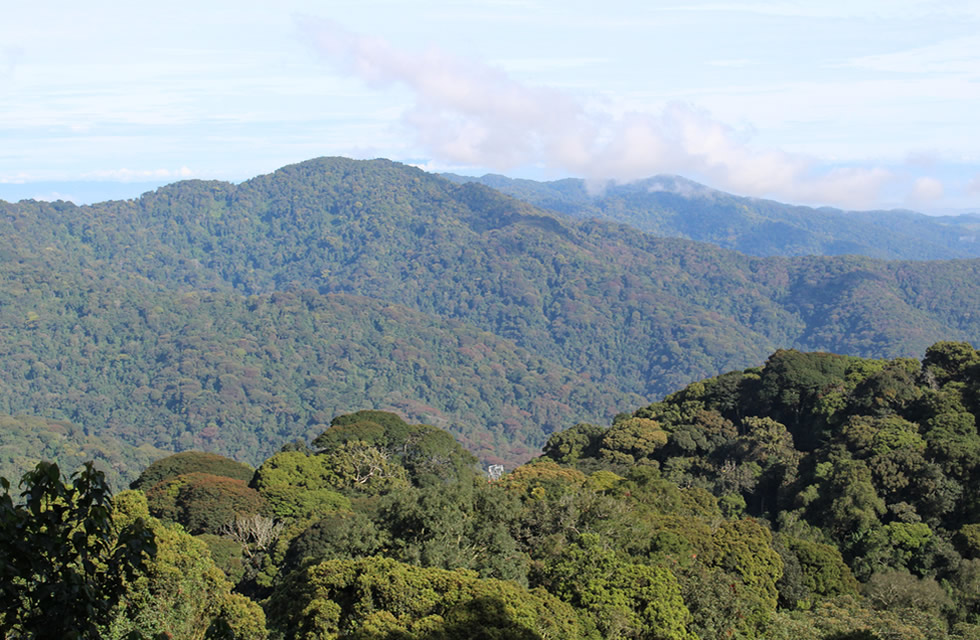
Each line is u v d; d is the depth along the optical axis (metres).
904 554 51.31
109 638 17.42
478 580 30.12
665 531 41.34
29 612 8.35
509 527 39.38
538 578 35.38
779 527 58.94
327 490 62.31
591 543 35.34
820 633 35.88
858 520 54.31
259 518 51.94
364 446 69.44
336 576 30.11
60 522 8.56
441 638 26.20
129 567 8.79
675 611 32.94
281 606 31.69
